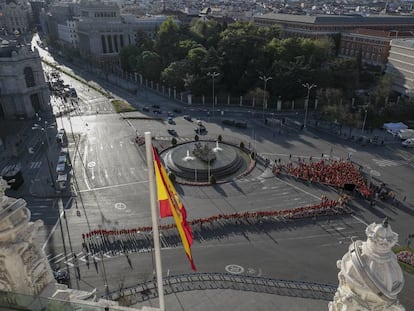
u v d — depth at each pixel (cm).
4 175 7388
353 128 10744
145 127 10856
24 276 1856
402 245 5709
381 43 15325
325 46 14375
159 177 2277
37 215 6588
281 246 5666
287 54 13675
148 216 6494
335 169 7888
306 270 5159
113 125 11025
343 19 18762
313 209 6544
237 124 10844
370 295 1470
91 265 5294
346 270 1530
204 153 8562
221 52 14000
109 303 2128
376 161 8606
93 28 18588
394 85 13838
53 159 8825
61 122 11294
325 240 5809
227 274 4956
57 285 2150
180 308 4241
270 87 12706
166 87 14300
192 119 11506
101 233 5934
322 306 4297
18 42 12744
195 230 6056
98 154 9050
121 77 17012
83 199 7094
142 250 5594
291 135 10225
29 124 11231
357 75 13400
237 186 7544
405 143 9388
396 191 7275
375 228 1460
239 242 5762
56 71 18250
